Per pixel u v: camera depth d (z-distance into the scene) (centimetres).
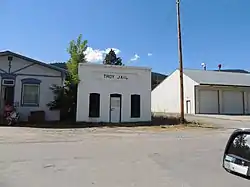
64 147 1064
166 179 627
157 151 986
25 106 2328
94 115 2303
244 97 3997
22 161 801
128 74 2398
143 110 2408
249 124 2283
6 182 595
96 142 1217
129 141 1259
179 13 2261
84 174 666
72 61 3275
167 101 4556
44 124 2111
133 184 588
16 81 2327
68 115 2417
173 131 1769
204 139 1345
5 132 1589
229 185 578
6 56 2317
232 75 4416
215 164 778
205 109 3819
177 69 4288
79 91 2291
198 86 3819
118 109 2355
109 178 633
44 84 2384
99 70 2338
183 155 911
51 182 598
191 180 618
